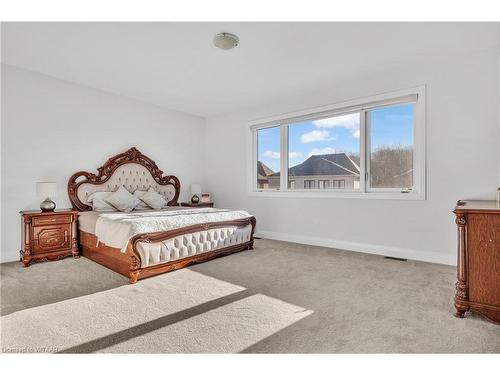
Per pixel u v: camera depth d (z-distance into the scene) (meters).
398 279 2.89
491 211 1.99
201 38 2.99
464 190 3.31
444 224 3.44
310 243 4.66
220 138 6.12
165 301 2.37
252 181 5.59
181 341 1.77
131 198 4.62
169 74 3.99
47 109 4.08
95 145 4.62
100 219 3.50
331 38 2.98
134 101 5.15
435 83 3.49
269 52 3.31
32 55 3.42
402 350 1.66
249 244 4.24
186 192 6.06
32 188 3.94
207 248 3.60
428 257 3.55
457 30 2.82
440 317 2.08
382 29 2.81
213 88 4.55
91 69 3.84
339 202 4.34
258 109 5.43
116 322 2.01
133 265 2.83
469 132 3.28
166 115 5.68
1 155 3.68
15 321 2.02
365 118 4.16
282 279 2.91
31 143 3.94
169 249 3.15
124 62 3.60
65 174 4.27
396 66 3.71
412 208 3.67
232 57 3.45
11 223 3.74
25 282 2.84
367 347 1.70
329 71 3.86
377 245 3.96
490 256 2.00
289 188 5.08
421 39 2.99
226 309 2.22
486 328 1.92
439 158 3.47
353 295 2.49
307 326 1.95
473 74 3.25
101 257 3.47
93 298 2.43
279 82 4.27
